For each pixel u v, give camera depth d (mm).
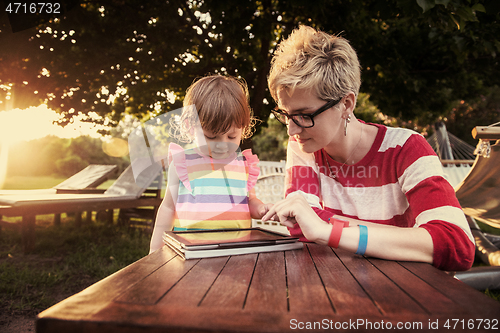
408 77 5277
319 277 737
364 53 5211
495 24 3492
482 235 3367
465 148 7648
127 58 5168
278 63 1121
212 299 585
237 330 465
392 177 1246
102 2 4980
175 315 511
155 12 5289
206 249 901
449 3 2570
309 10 4332
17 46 4148
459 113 18141
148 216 5191
